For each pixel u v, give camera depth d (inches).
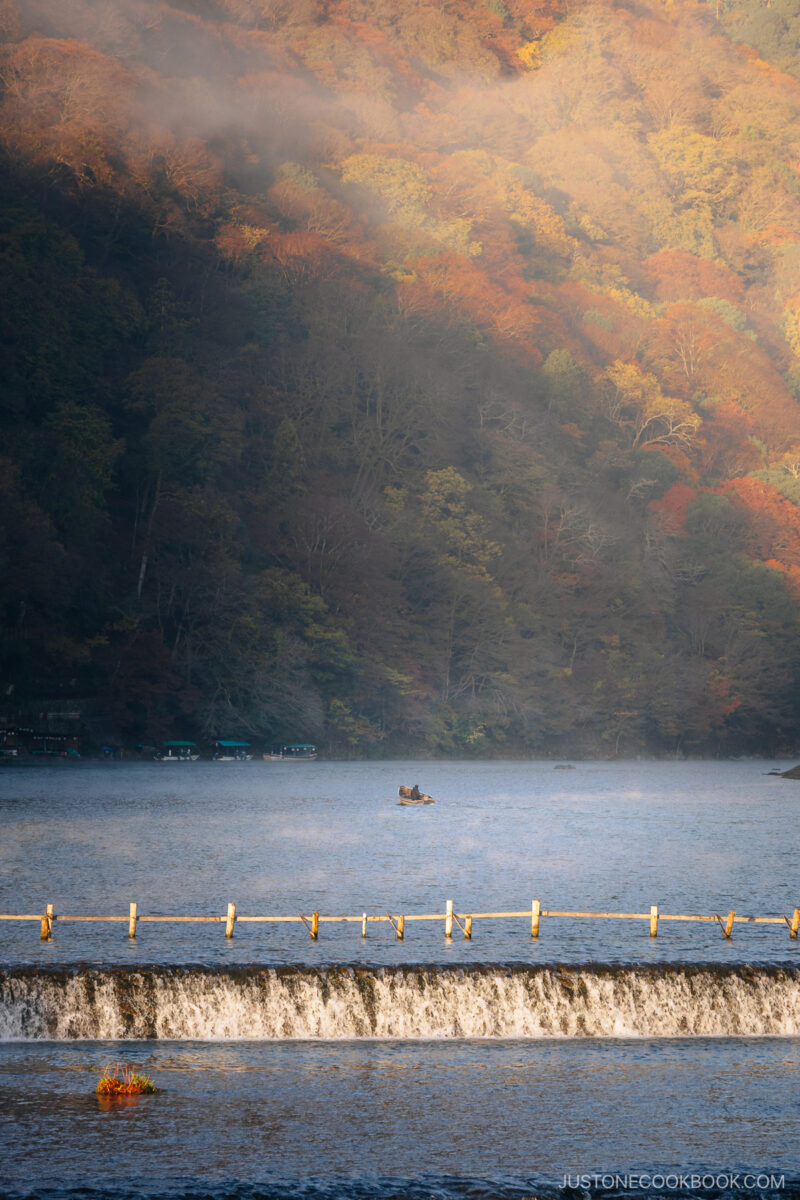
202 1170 1624.0
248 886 3602.4
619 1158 1706.4
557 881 3794.3
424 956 2613.2
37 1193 1545.3
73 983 2160.4
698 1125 1822.1
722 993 2289.6
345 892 3521.2
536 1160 1692.9
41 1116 1784.0
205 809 6210.6
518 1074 2022.6
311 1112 1836.9
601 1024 2257.6
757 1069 2064.5
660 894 3565.5
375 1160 1676.9
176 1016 2180.1
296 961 2532.0
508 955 2637.8
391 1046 2154.3
